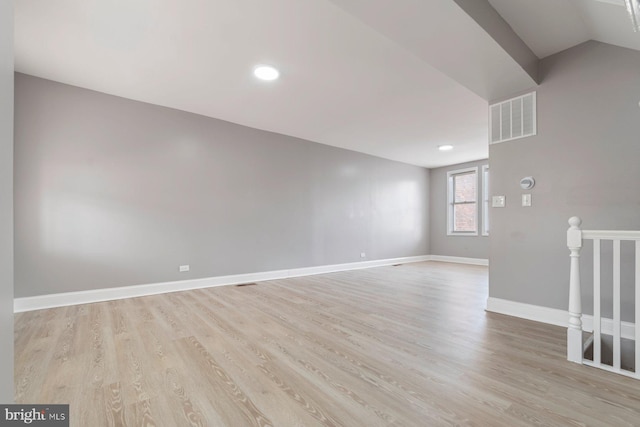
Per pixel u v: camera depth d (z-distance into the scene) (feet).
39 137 9.86
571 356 6.14
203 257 13.23
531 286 8.82
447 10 5.57
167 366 5.88
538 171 8.65
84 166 10.60
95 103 10.81
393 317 9.02
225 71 9.36
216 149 13.62
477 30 6.18
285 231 15.98
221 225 13.76
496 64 7.54
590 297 7.73
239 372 5.66
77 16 6.87
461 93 10.85
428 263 21.85
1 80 1.84
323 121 13.89
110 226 11.06
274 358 6.25
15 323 8.34
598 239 5.89
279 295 11.81
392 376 5.54
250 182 14.73
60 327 8.02
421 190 23.90
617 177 7.32
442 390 5.09
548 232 8.46
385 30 6.18
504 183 9.42
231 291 12.50
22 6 6.51
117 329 7.89
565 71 8.13
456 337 7.43
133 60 8.76
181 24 7.14
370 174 20.27
